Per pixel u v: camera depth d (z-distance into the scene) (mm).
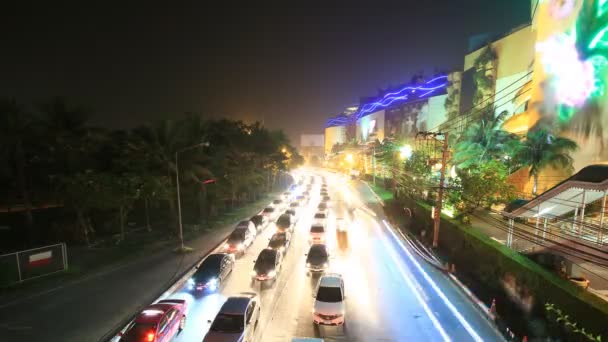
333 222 38531
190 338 14648
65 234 29141
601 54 28547
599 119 28875
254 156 54656
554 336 13773
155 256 25594
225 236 31562
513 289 17469
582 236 17500
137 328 12969
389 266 23859
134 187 29375
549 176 34406
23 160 29203
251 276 21422
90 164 34281
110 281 20625
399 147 55000
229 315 13906
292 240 30609
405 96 98938
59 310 16938
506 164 39719
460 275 21891
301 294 19047
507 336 14773
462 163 42438
